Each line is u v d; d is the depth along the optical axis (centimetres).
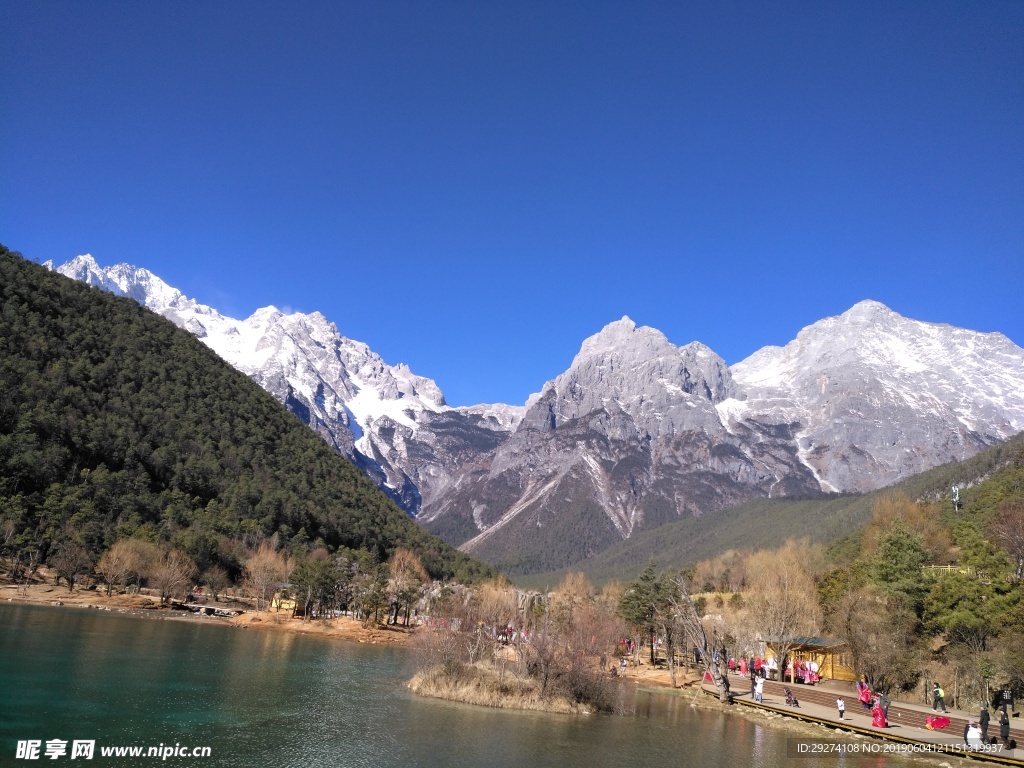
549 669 5862
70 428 14938
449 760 3650
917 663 6875
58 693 4259
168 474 16662
